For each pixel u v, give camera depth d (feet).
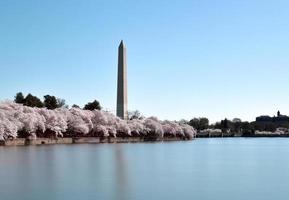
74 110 558.97
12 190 117.91
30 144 447.42
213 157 262.88
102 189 120.88
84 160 217.56
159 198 108.58
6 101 467.93
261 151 347.77
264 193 117.50
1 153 268.82
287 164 210.59
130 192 116.98
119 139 604.49
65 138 515.50
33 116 453.99
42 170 166.91
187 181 141.28
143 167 187.62
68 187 123.95
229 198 109.60
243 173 167.63
